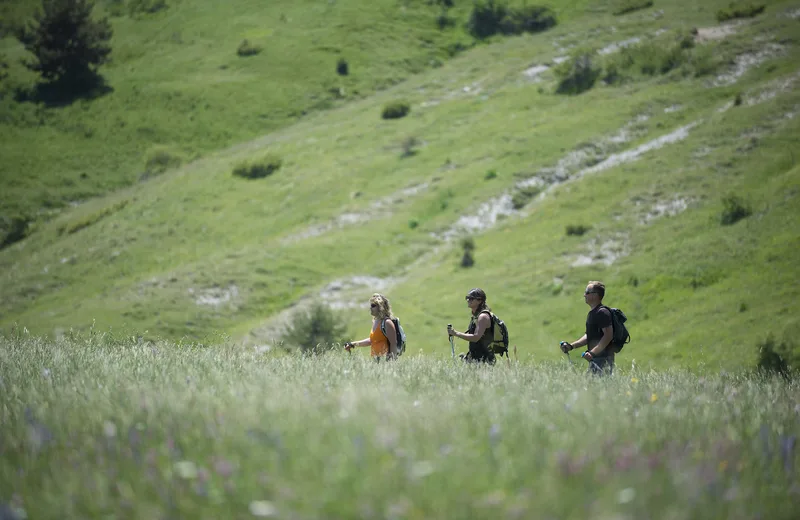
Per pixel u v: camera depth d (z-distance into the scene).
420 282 67.88
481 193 82.75
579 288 56.50
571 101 101.81
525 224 72.25
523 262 64.31
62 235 101.00
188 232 91.62
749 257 51.91
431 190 87.06
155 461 4.42
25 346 11.30
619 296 53.94
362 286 70.88
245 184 102.62
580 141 87.19
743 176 63.62
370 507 3.67
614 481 4.12
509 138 94.38
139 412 5.76
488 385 8.48
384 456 4.39
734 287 49.66
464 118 107.88
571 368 11.47
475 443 5.02
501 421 5.77
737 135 71.88
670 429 5.94
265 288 72.25
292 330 52.56
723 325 45.88
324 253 78.00
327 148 108.94
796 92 77.19
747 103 80.06
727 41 100.25
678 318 48.81
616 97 96.75
